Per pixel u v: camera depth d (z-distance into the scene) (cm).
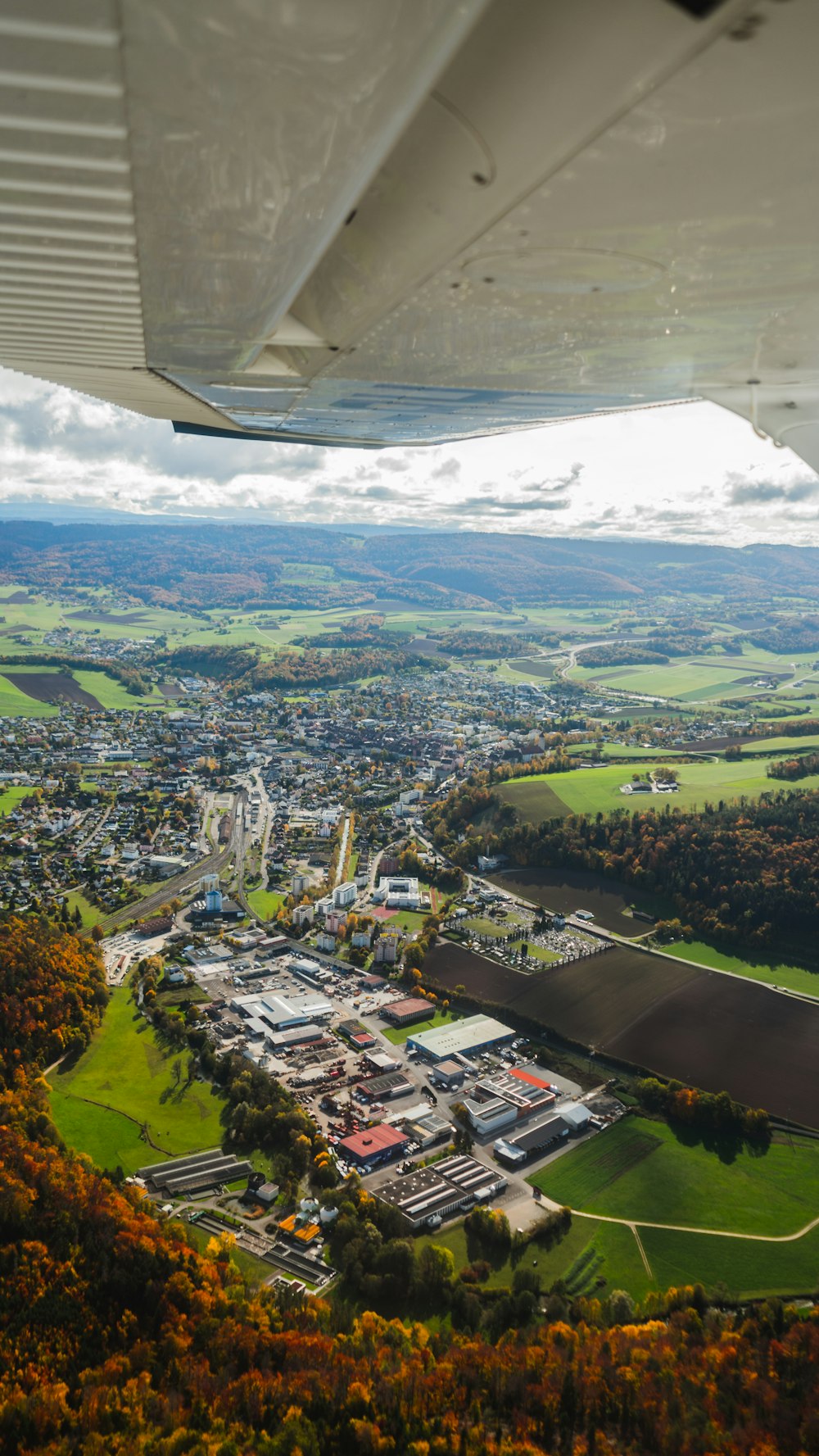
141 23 571
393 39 570
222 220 818
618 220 845
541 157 742
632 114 664
